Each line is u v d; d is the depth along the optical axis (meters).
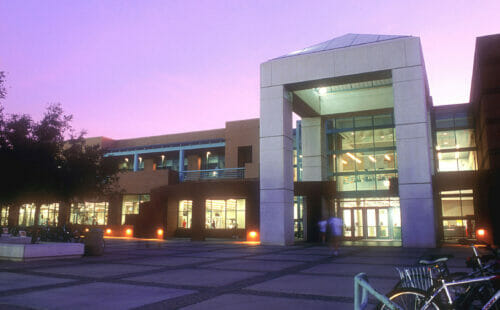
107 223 43.50
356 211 32.50
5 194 15.10
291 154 27.25
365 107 33.03
